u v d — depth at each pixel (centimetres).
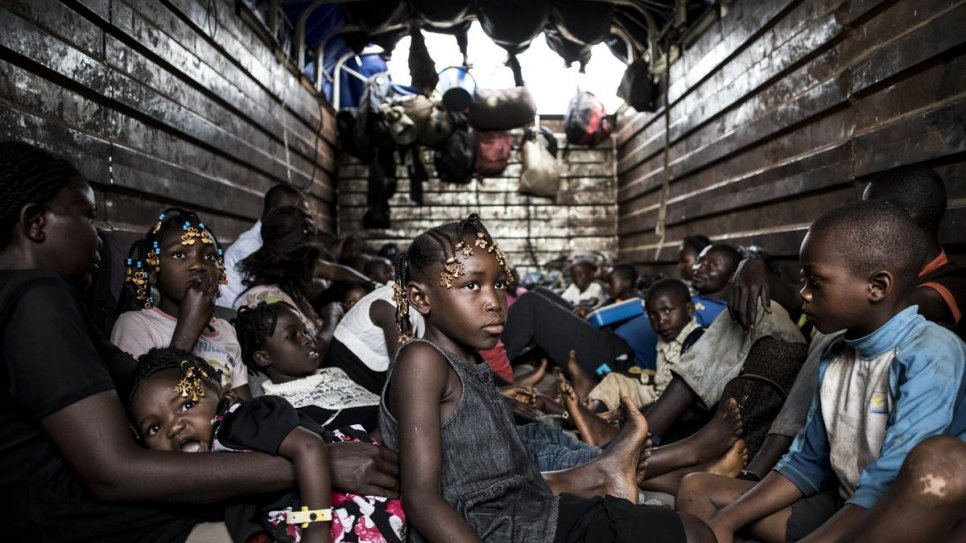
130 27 342
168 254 214
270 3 595
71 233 157
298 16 675
